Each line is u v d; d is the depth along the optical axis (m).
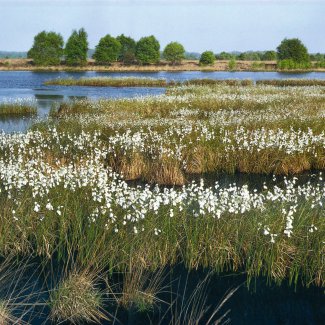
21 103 27.14
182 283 7.06
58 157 13.13
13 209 8.38
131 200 7.70
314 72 80.81
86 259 7.21
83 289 6.20
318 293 6.91
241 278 7.27
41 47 92.69
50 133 15.38
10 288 6.71
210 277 7.26
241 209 7.70
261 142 13.50
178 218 7.96
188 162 13.63
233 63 89.94
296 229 7.54
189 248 7.52
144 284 6.91
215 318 6.25
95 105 24.31
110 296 6.55
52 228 8.25
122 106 23.08
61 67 91.88
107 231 7.52
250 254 7.41
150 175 12.81
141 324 6.00
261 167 13.50
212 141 14.34
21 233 8.09
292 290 6.97
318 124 16.05
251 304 6.61
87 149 13.50
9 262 7.54
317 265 7.07
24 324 5.77
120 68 91.56
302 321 6.27
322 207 8.20
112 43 100.75
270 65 92.38
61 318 5.97
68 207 8.52
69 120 17.94
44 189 8.95
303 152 13.73
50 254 7.83
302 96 25.41
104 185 8.69
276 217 7.70
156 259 7.38
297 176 13.15
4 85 48.22
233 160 13.79
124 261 7.13
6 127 20.84
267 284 7.10
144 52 101.94
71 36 94.69
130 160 13.18
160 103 23.72
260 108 22.19
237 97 25.03
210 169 13.73
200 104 23.56
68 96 35.78
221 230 7.67
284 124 16.08
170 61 112.12
